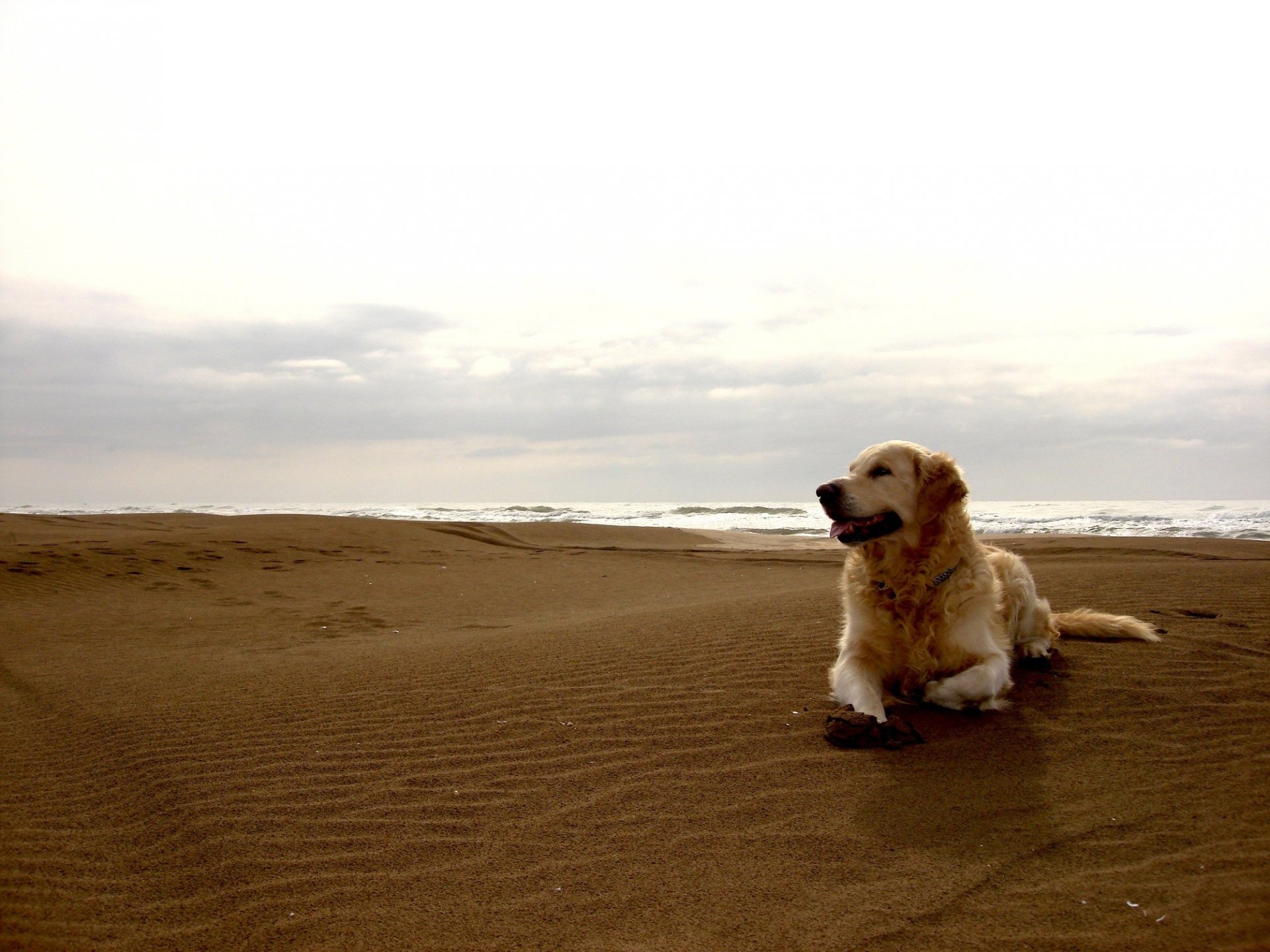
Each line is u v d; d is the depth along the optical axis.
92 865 2.93
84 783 3.77
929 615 4.76
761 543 21.36
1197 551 14.13
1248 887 2.47
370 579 13.70
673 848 2.98
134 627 9.11
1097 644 5.75
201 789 3.61
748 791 3.48
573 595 12.14
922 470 4.84
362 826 3.23
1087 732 4.04
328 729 4.48
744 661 5.65
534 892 2.70
